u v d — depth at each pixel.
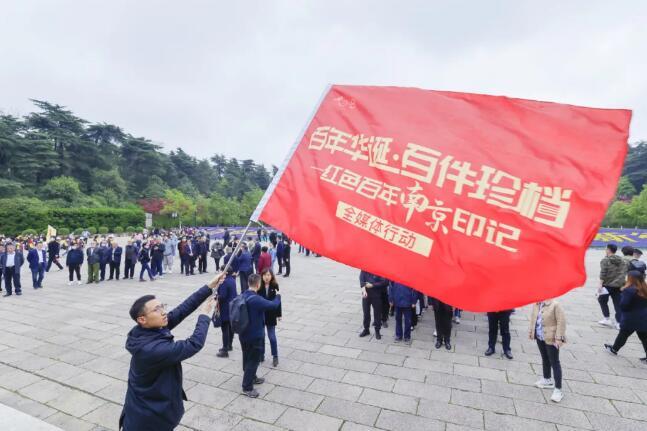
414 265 2.27
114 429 4.09
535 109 2.24
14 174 45.97
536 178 2.10
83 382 5.18
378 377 5.34
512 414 4.35
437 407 4.51
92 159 55.59
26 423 3.52
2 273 11.34
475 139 2.33
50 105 54.19
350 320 8.27
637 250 7.64
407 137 2.53
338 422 4.18
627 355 6.16
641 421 4.19
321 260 20.42
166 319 2.60
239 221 59.59
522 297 1.96
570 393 4.85
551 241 1.96
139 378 2.47
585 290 11.78
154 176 63.19
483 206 2.17
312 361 5.92
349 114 2.87
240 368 5.66
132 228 43.72
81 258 13.04
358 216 2.52
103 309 9.16
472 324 8.12
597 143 2.04
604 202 1.91
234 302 4.74
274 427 4.09
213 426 4.11
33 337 7.02
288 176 2.89
